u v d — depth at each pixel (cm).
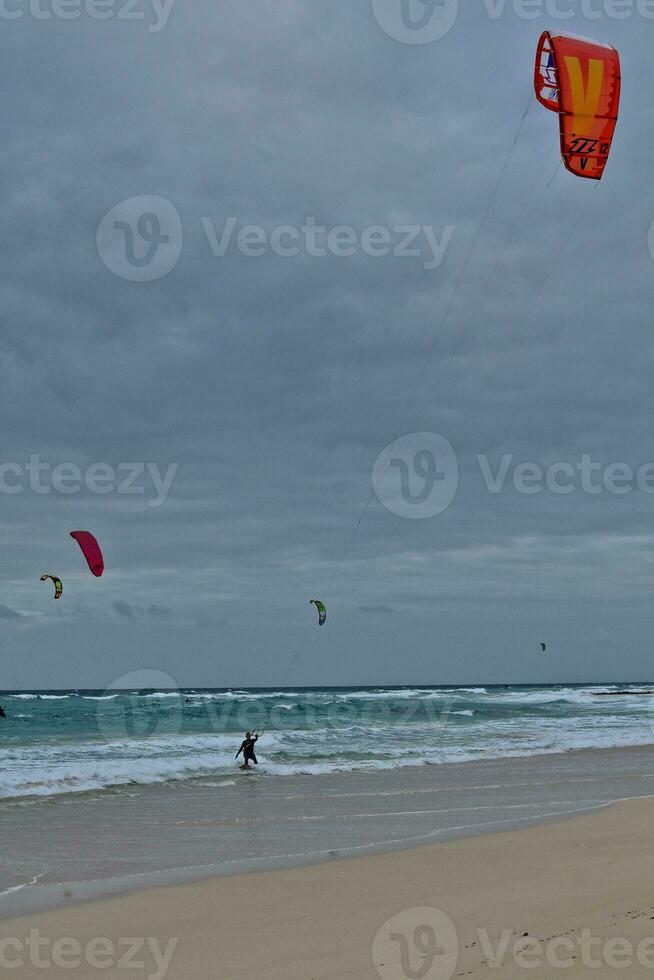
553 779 1831
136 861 1002
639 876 848
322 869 945
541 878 862
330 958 622
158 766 1969
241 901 807
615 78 1209
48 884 887
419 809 1408
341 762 2206
